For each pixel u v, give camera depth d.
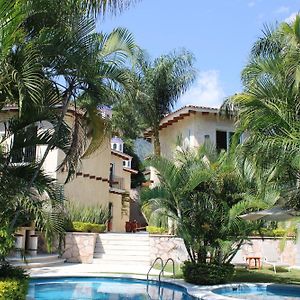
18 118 10.48
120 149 48.44
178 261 21.50
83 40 10.53
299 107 12.18
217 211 16.05
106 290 15.65
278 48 17.88
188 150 18.48
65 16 10.45
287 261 21.91
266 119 11.98
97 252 23.00
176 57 32.94
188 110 26.06
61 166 11.81
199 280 15.52
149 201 16.02
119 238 23.23
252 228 15.91
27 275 10.80
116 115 32.50
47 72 10.41
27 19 10.50
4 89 9.62
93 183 28.80
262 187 12.78
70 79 10.90
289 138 11.50
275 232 22.36
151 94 31.69
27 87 9.15
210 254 16.19
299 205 13.45
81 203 26.30
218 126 26.78
